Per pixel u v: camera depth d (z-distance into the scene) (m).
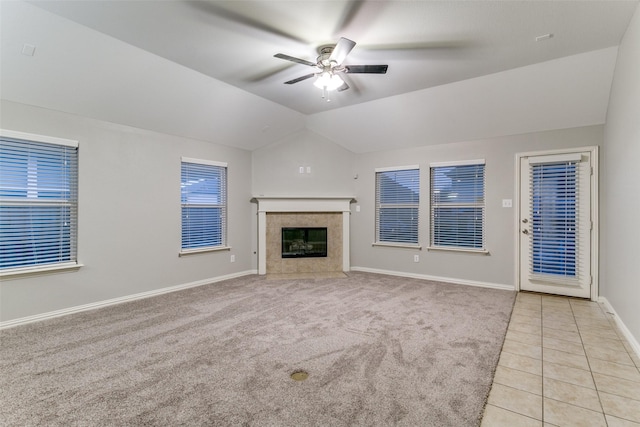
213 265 5.20
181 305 3.90
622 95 3.06
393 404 1.92
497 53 3.29
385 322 3.30
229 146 5.48
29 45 2.78
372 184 6.01
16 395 2.01
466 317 3.45
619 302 3.25
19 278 3.22
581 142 4.15
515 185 4.61
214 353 2.60
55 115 3.44
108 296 3.89
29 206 3.32
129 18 2.69
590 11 2.57
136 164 4.19
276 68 3.68
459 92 4.21
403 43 3.09
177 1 2.46
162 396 2.00
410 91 4.38
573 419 1.80
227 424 1.74
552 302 4.04
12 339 2.87
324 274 5.76
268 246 5.82
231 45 3.14
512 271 4.64
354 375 2.25
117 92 3.59
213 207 5.29
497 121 4.49
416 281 5.22
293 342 2.81
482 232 4.92
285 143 5.96
